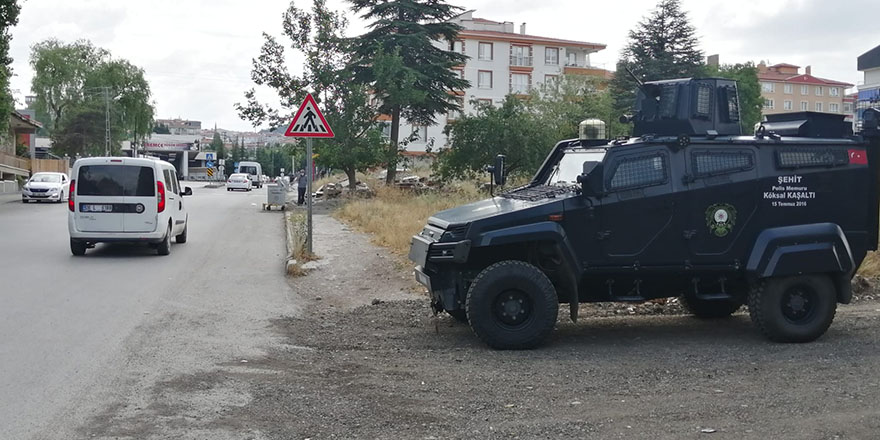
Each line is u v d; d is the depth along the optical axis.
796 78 117.50
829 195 8.89
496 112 34.06
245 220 27.86
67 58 86.88
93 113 83.50
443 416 6.05
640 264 8.61
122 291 12.10
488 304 8.35
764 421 5.78
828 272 8.76
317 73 35.50
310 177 15.90
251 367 7.62
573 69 91.12
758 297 8.69
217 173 88.56
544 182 9.93
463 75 87.00
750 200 8.75
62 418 5.93
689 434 5.54
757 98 73.75
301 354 8.25
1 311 10.27
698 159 8.74
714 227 8.70
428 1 42.91
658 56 56.69
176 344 8.56
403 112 42.84
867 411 5.95
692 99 9.00
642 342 8.84
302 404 6.37
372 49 39.12
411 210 25.64
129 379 7.07
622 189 8.59
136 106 88.19
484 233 8.34
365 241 18.14
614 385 6.92
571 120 55.28
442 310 9.69
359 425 5.84
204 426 5.78
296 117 15.78
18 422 5.83
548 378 7.20
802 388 6.68
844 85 120.44
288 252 17.25
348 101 35.81
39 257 16.22
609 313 10.70
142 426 5.77
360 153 35.94
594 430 5.67
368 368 7.63
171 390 6.73
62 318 9.88
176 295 11.87
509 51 89.31
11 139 62.34
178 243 19.47
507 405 6.32
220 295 11.99
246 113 36.44
